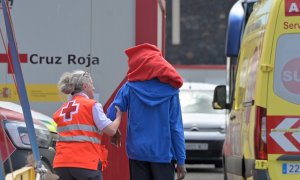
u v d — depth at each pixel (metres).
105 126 18.73
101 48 25.84
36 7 25.86
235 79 26.03
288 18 19.78
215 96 28.08
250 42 22.66
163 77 18.88
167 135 18.89
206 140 43.06
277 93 19.81
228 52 28.72
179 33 124.12
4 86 25.44
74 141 18.70
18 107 22.20
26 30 25.86
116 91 25.78
